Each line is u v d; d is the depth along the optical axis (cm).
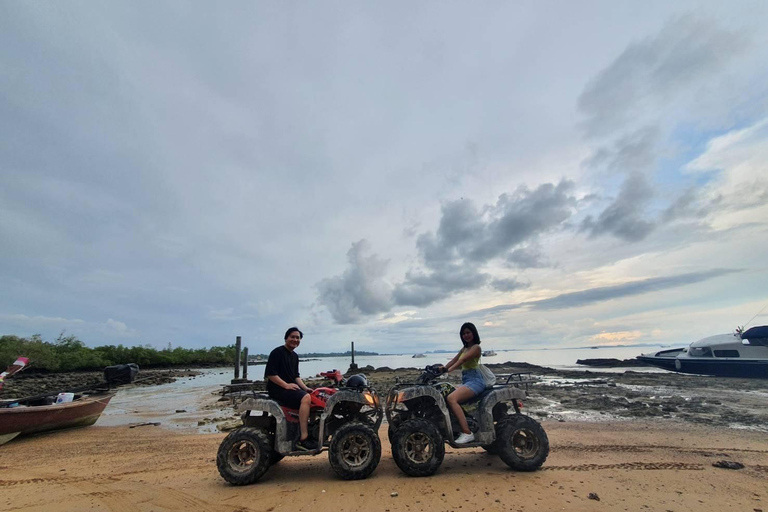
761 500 398
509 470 516
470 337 561
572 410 1055
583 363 3516
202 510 418
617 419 912
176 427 1030
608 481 462
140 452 737
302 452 511
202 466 611
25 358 1041
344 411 572
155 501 450
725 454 581
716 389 1448
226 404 1453
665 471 500
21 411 886
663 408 1020
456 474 502
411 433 505
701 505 386
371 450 498
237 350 2728
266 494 456
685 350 2156
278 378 542
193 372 4362
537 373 2445
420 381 570
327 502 421
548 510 379
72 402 1018
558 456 584
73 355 4309
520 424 523
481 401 536
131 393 2070
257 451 501
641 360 2377
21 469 632
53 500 465
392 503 411
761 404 1078
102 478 560
